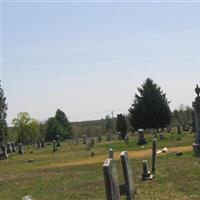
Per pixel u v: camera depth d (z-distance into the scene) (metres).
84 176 30.11
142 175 25.05
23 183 30.06
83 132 164.12
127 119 112.00
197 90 37.38
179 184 22.20
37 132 141.50
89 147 64.94
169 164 30.88
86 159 45.31
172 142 55.22
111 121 160.62
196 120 37.22
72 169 35.66
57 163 44.00
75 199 21.58
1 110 104.62
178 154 37.12
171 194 20.02
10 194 25.62
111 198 14.35
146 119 98.50
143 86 99.69
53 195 23.45
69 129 131.62
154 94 98.69
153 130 99.38
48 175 33.25
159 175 25.86
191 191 20.28
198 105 37.19
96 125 182.88
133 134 101.25
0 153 64.56
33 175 34.56
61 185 26.86
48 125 123.44
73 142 97.62
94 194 22.31
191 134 65.38
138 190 21.50
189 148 43.44
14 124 139.88
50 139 121.88
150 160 35.59
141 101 99.00
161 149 46.16
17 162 51.72
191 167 27.83
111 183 14.42
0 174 38.00
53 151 68.31
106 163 14.51
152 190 21.33
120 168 31.77
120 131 95.12
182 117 130.25
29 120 140.38
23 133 140.12
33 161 50.75
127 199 17.73
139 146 56.03
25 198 11.80
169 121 99.88
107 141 85.75
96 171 32.41
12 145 79.06
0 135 102.88
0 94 105.81
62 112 132.50
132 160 36.91
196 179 23.11
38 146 92.88
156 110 98.00
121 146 59.94
